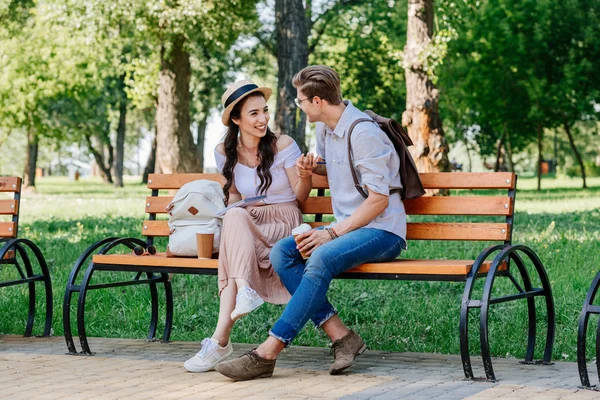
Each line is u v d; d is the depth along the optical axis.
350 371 4.72
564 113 30.02
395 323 6.50
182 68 22.55
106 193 34.12
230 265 4.73
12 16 28.91
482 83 29.62
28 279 6.07
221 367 4.39
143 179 54.06
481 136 42.28
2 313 7.01
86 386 4.30
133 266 5.18
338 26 31.05
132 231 12.87
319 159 5.05
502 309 6.74
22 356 5.28
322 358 5.19
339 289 7.75
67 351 5.52
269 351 4.45
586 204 19.50
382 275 4.57
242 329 6.39
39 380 4.48
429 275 4.46
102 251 5.41
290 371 4.72
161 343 5.89
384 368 4.82
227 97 5.11
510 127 31.06
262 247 4.96
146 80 24.03
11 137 69.44
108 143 49.22
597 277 4.33
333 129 4.84
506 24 28.45
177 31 20.08
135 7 19.73
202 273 4.95
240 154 5.27
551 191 29.97
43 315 7.03
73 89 29.69
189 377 4.55
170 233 5.21
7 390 4.21
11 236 6.06
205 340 4.75
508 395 3.98
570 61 28.86
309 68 4.83
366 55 33.22
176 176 5.84
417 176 4.87
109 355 5.34
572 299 7.06
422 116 18.14
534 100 29.31
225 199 5.28
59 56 27.03
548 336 5.04
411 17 18.11
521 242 10.62
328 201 5.41
